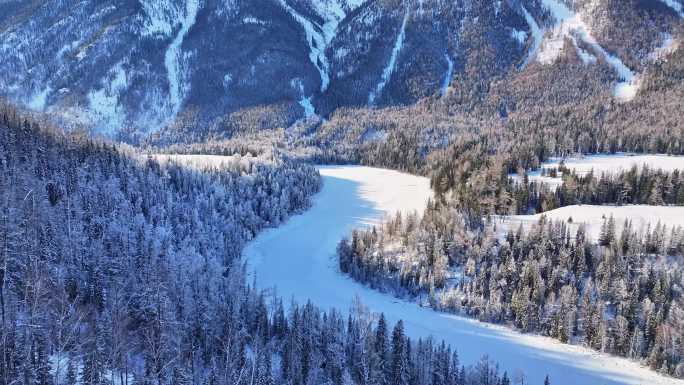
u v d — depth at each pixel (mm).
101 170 138250
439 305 109938
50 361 58125
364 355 79688
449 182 186250
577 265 111062
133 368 66938
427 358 79812
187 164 195750
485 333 99375
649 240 114375
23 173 102375
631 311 95938
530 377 84000
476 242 123250
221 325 84688
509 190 155875
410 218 143625
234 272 106750
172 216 135625
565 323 97125
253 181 187875
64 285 77375
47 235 87562
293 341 82500
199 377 72312
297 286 123812
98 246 91250
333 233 165750
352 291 121000
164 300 76000
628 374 85938
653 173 161500
